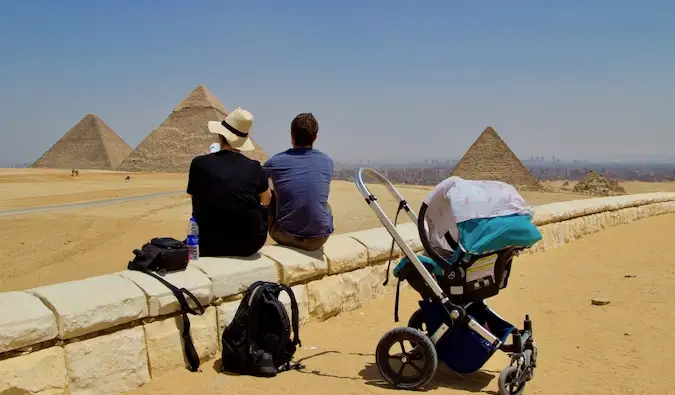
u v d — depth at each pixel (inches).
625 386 188.9
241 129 232.4
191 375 188.4
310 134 258.2
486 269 182.7
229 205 220.1
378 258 294.2
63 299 163.8
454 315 178.9
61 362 159.3
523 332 189.9
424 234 188.9
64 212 984.3
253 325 192.9
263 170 234.2
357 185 195.5
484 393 181.6
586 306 291.4
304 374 194.1
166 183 2260.1
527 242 180.1
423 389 183.2
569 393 183.8
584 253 454.9
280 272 230.4
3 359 148.9
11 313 151.7
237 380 186.2
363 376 193.5
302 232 250.2
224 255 223.8
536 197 1961.1
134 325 179.2
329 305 259.9
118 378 172.7
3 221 855.7
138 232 761.0
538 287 335.9
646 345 230.7
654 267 391.2
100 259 584.1
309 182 250.2
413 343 184.9
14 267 539.2
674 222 650.2
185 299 189.3
